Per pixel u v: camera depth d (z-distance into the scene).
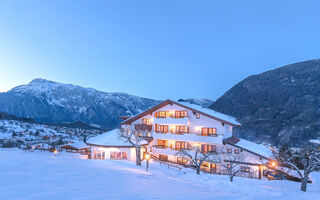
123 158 34.22
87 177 10.45
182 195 8.39
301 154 21.91
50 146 56.84
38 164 13.32
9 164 12.24
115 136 37.31
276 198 10.07
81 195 6.75
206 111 36.78
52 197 6.29
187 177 22.11
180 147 35.53
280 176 29.00
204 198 8.04
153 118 39.09
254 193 14.47
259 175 28.16
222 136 31.47
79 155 43.72
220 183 18.34
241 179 25.33
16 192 6.59
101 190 7.74
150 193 8.14
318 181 27.41
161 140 38.06
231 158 29.58
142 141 36.03
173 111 37.50
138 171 17.92
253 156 29.58
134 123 41.03
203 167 32.31
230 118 40.66
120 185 9.27
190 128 35.59
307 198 11.73
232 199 8.35
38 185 7.71
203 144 33.66
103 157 35.03
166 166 30.02
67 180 9.15
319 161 18.91
